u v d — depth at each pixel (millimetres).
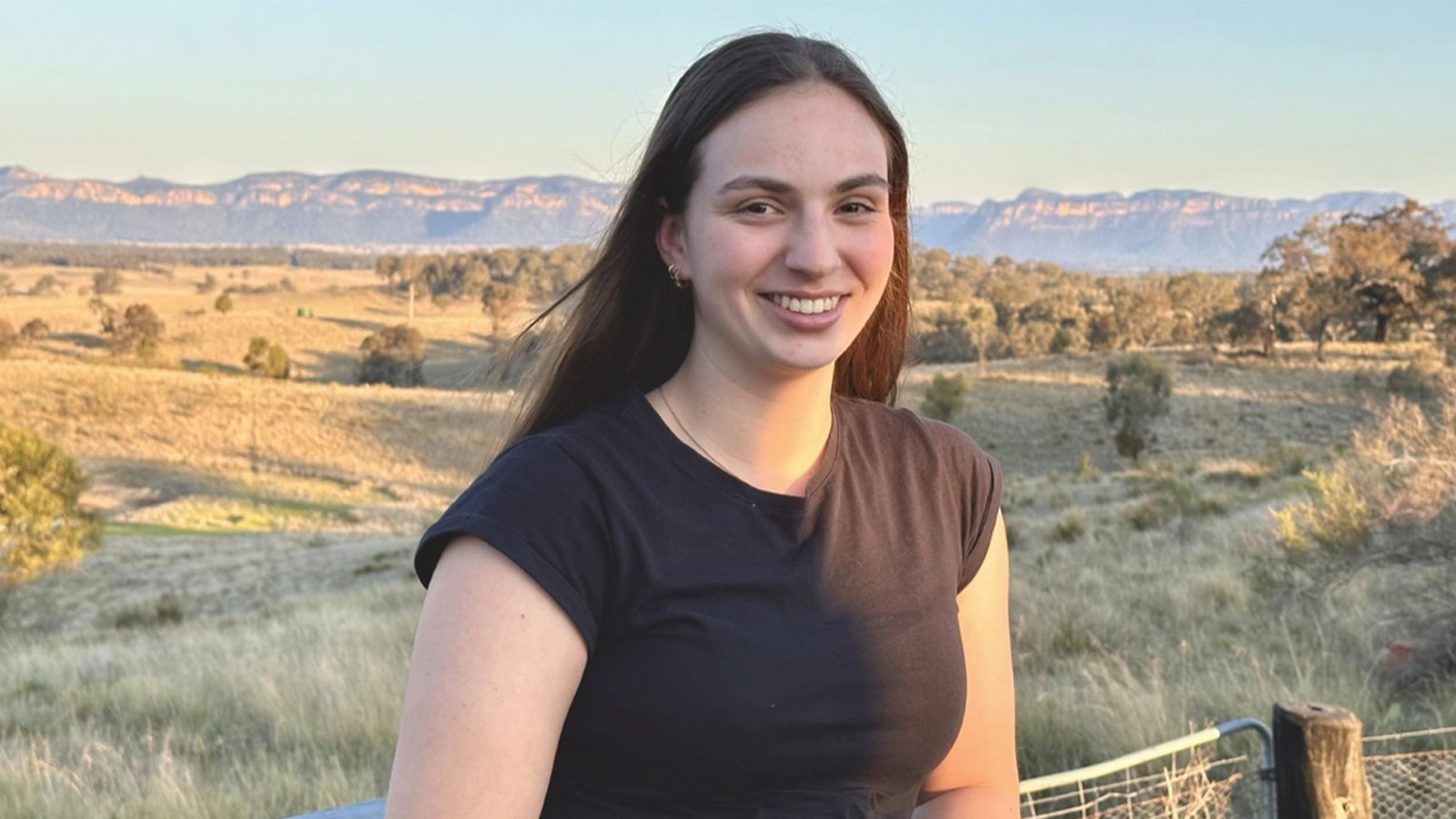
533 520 1135
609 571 1158
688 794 1176
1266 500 18828
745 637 1165
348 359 123062
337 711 7480
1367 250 77688
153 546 35562
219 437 63312
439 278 181500
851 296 1251
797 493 1271
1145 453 52500
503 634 1100
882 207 1266
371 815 1946
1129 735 5605
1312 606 8312
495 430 1486
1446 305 78125
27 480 24375
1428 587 7605
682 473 1208
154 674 9852
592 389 1429
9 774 6184
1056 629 8750
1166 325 93500
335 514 47875
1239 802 4863
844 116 1231
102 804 5789
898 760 1244
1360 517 8227
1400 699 6398
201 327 134500
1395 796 4289
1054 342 93312
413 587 19266
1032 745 5816
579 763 1183
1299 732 2691
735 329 1225
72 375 74938
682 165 1260
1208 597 9641
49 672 11445
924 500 1349
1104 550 15039
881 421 1405
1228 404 60938
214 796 5879
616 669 1155
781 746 1173
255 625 15461
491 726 1080
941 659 1272
